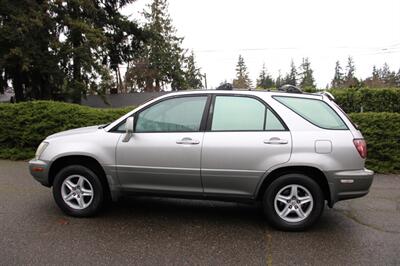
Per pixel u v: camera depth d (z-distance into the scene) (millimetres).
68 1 26516
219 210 5832
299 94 5098
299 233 4879
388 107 13453
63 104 10086
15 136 9906
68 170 5312
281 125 4898
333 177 4754
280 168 4848
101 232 4797
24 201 6066
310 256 4176
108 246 4363
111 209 5781
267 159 4805
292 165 4777
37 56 25422
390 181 7910
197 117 5082
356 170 4816
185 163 4961
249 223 5250
